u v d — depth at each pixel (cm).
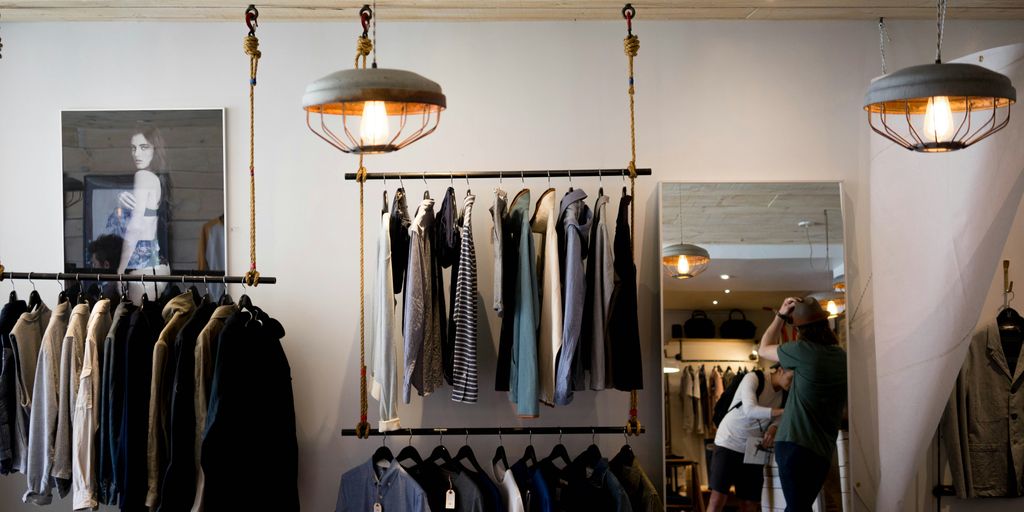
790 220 414
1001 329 422
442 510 382
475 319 372
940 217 390
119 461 362
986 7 412
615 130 421
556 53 423
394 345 370
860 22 427
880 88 286
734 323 409
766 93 425
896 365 399
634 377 373
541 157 420
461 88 422
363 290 399
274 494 374
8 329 393
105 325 383
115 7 401
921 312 393
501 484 388
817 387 410
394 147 289
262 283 390
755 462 406
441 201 418
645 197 420
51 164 421
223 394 347
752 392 408
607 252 372
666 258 410
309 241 419
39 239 419
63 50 423
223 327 356
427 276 371
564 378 359
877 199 410
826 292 412
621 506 358
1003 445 418
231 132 421
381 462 394
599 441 413
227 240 417
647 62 424
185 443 355
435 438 412
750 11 412
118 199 418
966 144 304
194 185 418
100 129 420
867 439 417
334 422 414
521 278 372
